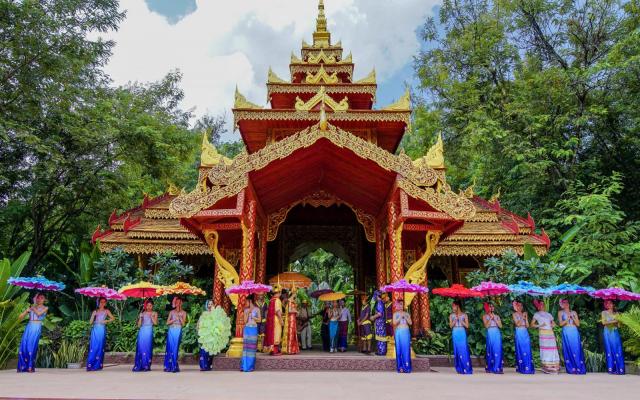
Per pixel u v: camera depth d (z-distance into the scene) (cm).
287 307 1270
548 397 661
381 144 1855
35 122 1655
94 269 1502
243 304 1147
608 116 2094
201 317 1073
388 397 634
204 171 1410
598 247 1584
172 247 1539
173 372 1009
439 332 1396
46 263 1781
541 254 1585
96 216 2011
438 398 628
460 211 1160
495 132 2139
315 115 1661
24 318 1159
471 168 2605
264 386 752
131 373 988
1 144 1600
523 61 2503
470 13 2664
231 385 763
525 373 1067
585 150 2219
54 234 1983
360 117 1661
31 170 1655
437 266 1864
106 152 1883
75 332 1291
